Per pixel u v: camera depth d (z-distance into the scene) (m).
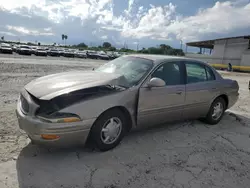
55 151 2.95
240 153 3.28
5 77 8.74
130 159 2.88
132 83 3.28
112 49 96.81
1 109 4.50
